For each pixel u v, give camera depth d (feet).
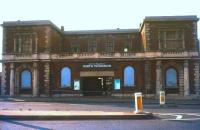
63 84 163.63
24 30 165.78
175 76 159.22
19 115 57.41
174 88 158.71
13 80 164.76
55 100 135.23
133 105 105.40
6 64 166.20
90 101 129.80
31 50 164.76
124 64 162.50
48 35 164.55
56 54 164.04
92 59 162.71
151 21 160.66
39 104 105.50
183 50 158.40
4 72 166.09
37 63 163.84
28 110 72.79
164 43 159.94
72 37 188.85
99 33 186.29
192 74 158.81
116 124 50.65
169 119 59.16
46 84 162.81
